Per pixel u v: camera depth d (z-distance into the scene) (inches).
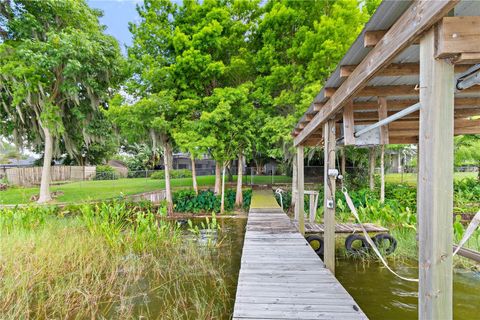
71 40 372.5
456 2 40.0
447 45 44.5
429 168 47.9
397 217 233.8
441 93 46.6
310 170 655.1
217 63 345.1
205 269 180.9
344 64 83.7
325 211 130.7
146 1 383.9
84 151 810.8
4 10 378.3
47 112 392.8
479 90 100.0
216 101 350.3
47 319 122.0
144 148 1019.9
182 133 343.9
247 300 96.4
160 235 236.7
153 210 382.0
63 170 693.3
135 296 144.6
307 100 299.6
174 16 385.7
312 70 313.9
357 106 124.1
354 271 173.5
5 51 359.6
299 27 343.0
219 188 456.4
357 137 113.6
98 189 523.5
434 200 46.8
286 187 560.1
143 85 367.2
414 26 49.4
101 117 468.4
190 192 433.1
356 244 223.5
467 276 156.7
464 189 392.8
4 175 587.5
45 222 256.1
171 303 137.3
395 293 143.4
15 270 151.8
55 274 156.9
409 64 77.3
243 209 414.6
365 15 311.9
